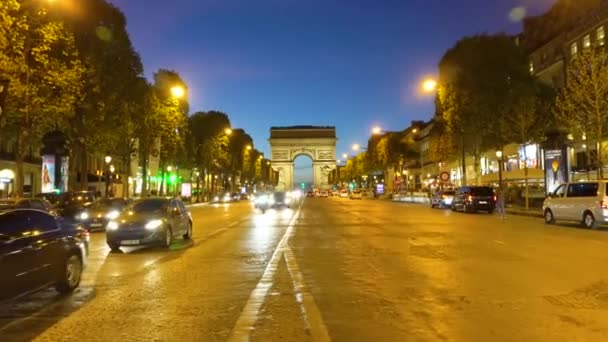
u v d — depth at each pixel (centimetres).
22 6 2211
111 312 931
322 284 1170
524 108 4503
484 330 789
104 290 1134
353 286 1142
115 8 3688
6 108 2609
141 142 4894
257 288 1134
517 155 6016
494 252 1681
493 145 5031
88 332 805
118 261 1594
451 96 4838
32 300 1039
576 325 811
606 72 3450
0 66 1969
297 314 898
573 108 3609
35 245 997
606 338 744
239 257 1645
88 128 3719
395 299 1007
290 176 15500
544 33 5716
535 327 801
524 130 4484
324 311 918
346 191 12912
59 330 819
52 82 2738
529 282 1161
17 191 2908
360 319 861
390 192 10275
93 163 6600
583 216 2652
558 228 2670
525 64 4772
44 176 3400
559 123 4378
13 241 948
